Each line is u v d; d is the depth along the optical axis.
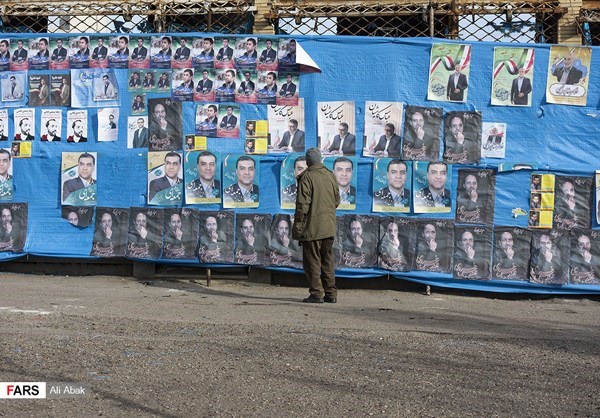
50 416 5.66
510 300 12.22
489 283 12.23
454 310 10.97
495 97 12.29
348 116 12.37
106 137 12.78
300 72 12.48
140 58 12.73
